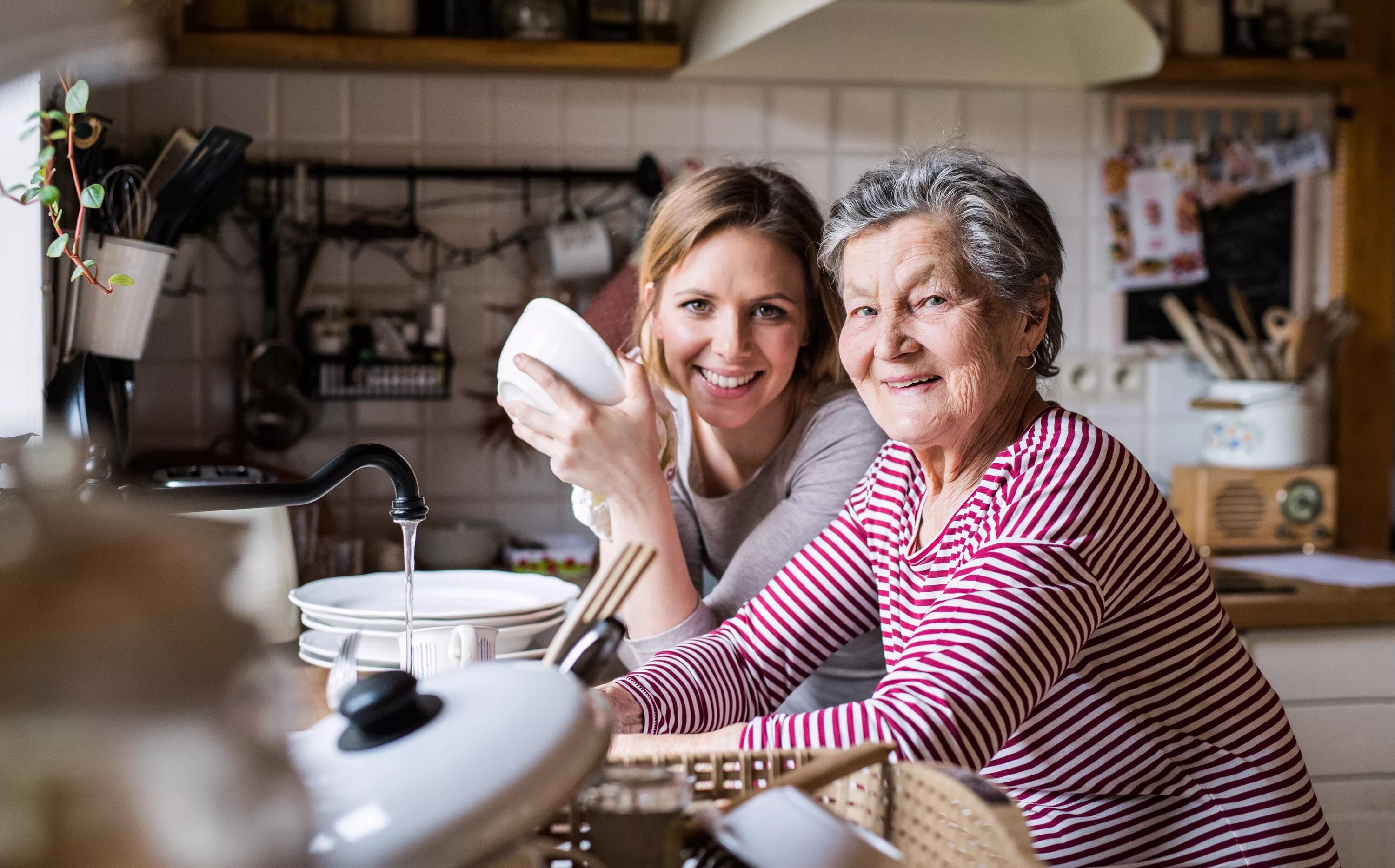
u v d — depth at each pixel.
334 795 0.47
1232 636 1.04
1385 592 2.14
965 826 0.58
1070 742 1.02
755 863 0.56
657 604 1.15
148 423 2.41
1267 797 1.03
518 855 0.51
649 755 0.70
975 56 2.58
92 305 1.55
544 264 2.54
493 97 2.51
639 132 2.57
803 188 1.38
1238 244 2.76
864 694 1.31
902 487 1.12
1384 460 2.79
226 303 2.42
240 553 0.37
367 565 1.94
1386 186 2.78
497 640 1.09
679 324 1.34
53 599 0.33
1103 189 2.72
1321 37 2.66
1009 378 1.03
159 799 0.33
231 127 2.42
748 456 1.44
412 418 2.52
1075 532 0.92
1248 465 2.56
